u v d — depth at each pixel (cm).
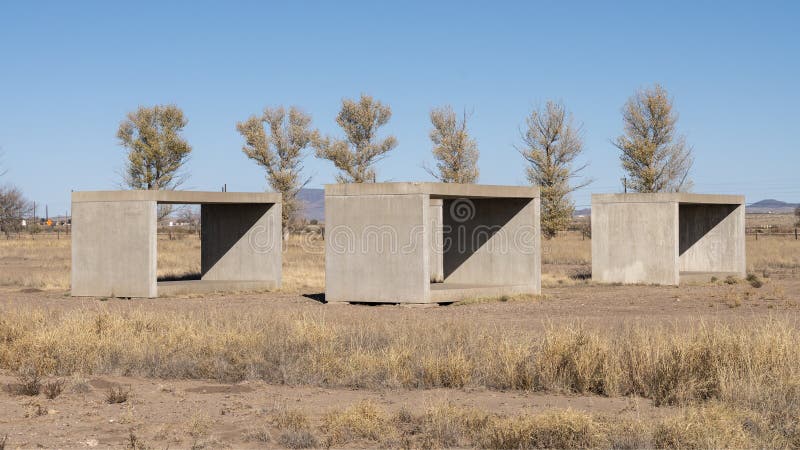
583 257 4434
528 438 832
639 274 2889
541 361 1170
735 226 3127
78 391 1124
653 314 1919
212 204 2877
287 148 5903
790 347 1123
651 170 4866
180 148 5581
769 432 836
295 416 933
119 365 1294
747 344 1132
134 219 2475
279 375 1210
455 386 1147
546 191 5031
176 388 1155
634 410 977
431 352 1265
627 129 4994
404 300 2169
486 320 1795
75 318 1580
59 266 3888
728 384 1007
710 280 3000
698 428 831
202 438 872
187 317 1777
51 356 1321
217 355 1334
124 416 964
